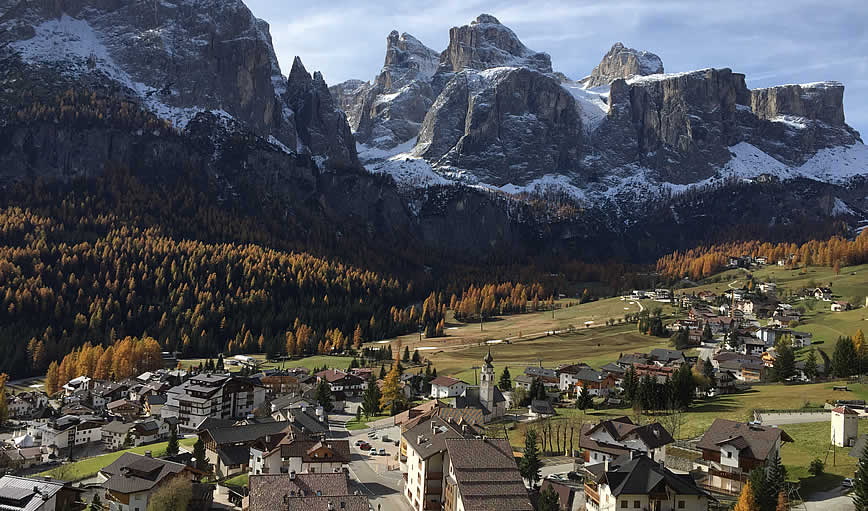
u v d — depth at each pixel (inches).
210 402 7652.6
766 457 4045.3
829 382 7091.5
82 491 4633.4
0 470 6003.9
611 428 4628.4
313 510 3631.9
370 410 7455.7
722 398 6712.6
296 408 6496.1
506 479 3740.2
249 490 3870.6
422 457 4089.6
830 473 4101.9
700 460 4493.1
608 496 3560.5
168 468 4517.7
